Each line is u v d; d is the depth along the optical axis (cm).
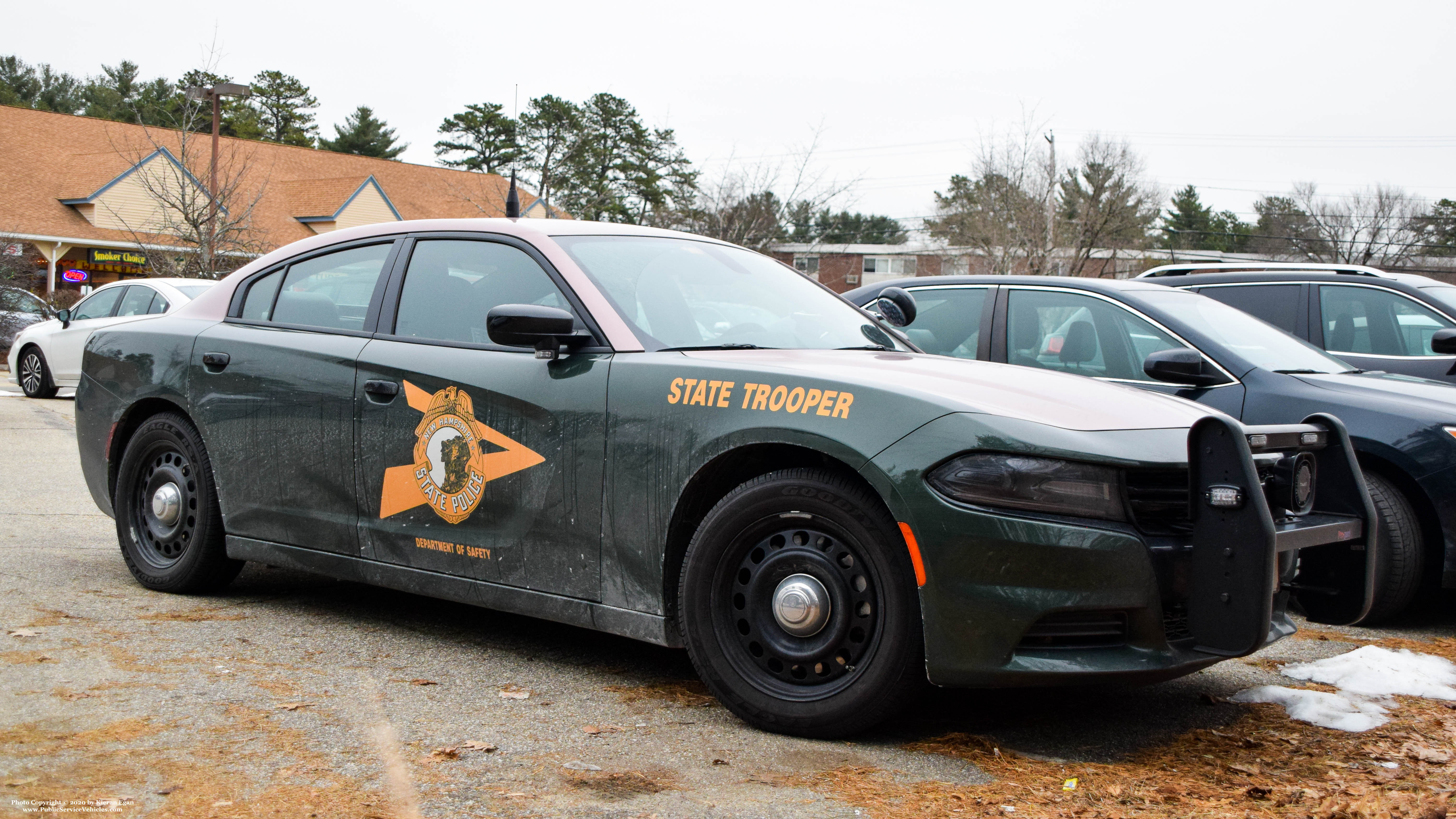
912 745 318
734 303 411
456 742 304
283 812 250
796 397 323
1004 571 292
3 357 2431
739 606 333
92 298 1498
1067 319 596
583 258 394
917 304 660
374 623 438
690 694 361
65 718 306
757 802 270
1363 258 6359
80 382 511
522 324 351
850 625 315
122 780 264
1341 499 352
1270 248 6688
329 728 310
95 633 399
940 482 298
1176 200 7900
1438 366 669
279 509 435
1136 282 631
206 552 458
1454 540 494
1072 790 286
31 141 3606
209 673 356
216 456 454
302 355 431
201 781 266
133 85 8912
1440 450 494
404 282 425
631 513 346
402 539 400
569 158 4397
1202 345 548
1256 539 288
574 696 354
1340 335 716
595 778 282
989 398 317
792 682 324
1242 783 296
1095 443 302
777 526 326
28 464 868
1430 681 408
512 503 371
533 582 370
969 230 4944
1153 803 278
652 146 4997
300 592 487
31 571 498
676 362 350
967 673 296
